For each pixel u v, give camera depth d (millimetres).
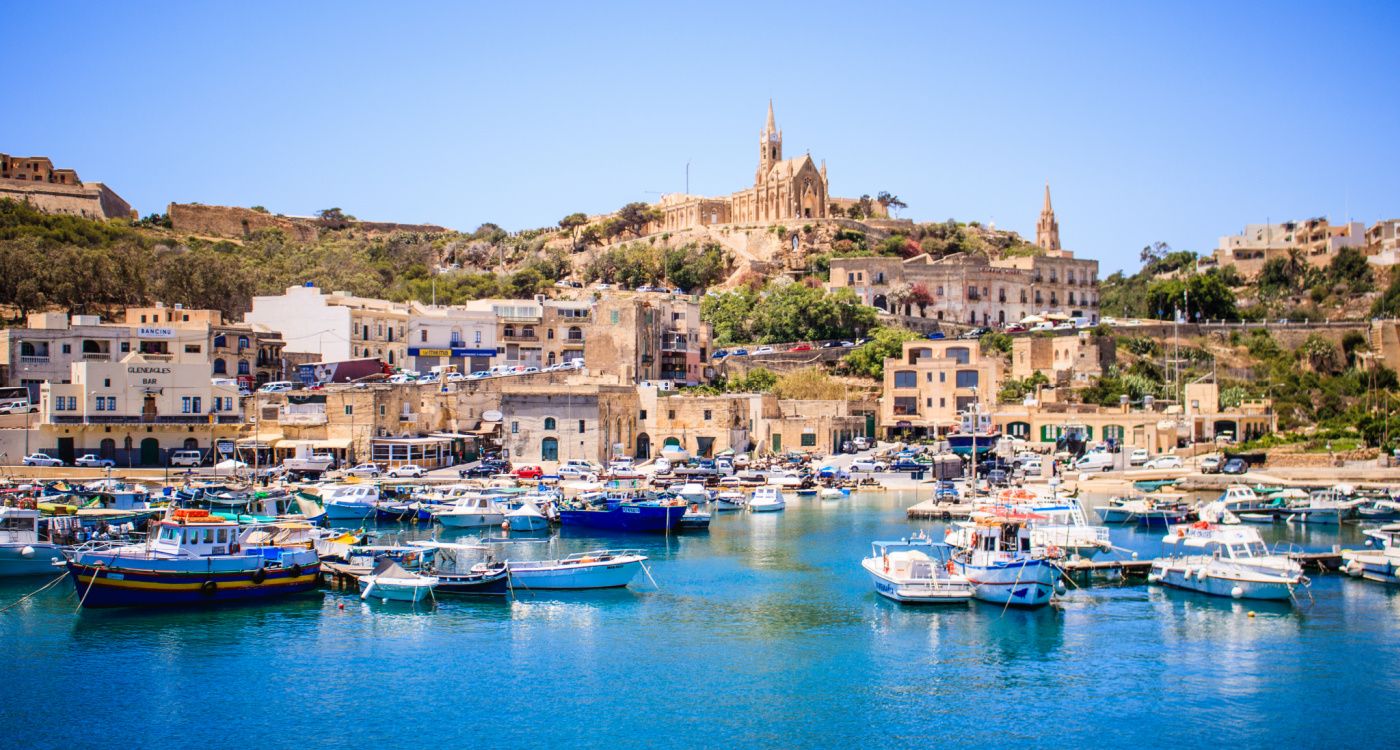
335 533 98500
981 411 172000
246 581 82812
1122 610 82625
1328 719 62969
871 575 92375
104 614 79438
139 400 141625
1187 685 67625
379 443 146750
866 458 161375
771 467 152375
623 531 111438
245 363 175500
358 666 70500
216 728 61656
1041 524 98312
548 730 61656
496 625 78750
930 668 70562
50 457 134375
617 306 184500
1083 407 178375
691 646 74625
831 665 71000
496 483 132500
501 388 152000
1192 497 135000
